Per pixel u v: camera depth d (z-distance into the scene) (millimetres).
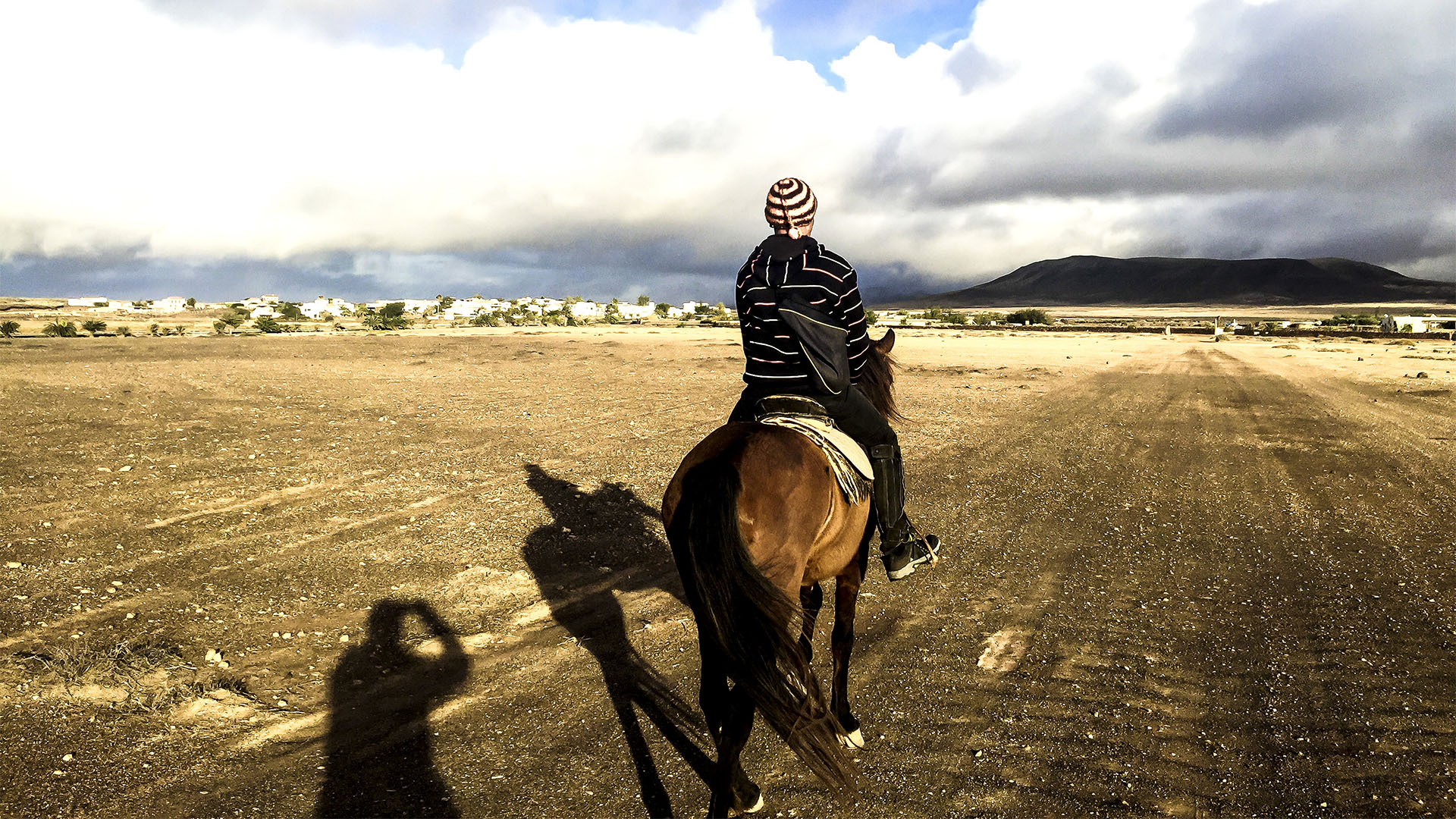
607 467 10062
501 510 8023
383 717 4348
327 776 3803
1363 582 6629
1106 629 5680
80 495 7797
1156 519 8633
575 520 7812
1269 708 4535
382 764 3914
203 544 6699
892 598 6270
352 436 11289
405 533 7238
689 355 29016
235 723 4207
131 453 9539
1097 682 4875
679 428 13008
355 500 8164
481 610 5762
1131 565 7105
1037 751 4113
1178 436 14164
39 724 4055
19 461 8844
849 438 3871
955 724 4383
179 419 11781
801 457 3500
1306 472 11141
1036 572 6906
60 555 6266
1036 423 15258
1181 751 4113
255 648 5016
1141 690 4770
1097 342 54469
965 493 9594
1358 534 8070
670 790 3781
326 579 6141
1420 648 5340
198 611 5453
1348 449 12945
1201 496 9680
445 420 12945
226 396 14148
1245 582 6648
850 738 4145
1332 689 4766
